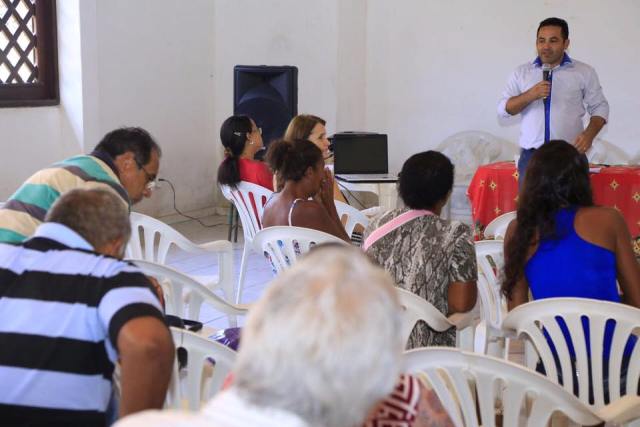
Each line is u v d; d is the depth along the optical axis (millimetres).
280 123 5934
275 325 886
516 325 2309
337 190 4266
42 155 5789
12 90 5586
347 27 6691
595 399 2230
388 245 2557
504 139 6547
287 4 6781
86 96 5859
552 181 2348
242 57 7035
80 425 1610
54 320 1591
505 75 6457
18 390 1584
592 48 6121
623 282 2367
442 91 6715
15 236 2045
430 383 1821
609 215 2338
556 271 2365
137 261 2740
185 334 1930
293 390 870
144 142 2281
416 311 2416
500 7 6391
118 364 1828
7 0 5492
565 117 4625
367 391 886
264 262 5582
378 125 7020
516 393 1807
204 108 7094
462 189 6285
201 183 7121
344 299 893
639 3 5945
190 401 1966
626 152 6121
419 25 6715
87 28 5809
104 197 1728
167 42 6625
